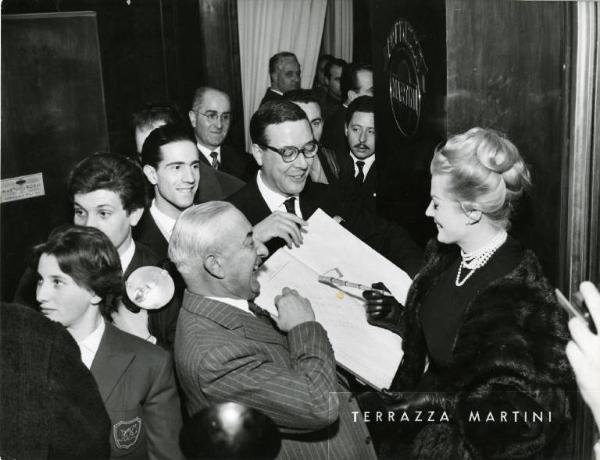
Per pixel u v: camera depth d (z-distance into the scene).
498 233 1.51
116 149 2.66
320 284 1.84
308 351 1.49
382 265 1.90
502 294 1.41
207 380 1.42
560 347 1.34
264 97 3.03
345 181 2.41
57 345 1.50
